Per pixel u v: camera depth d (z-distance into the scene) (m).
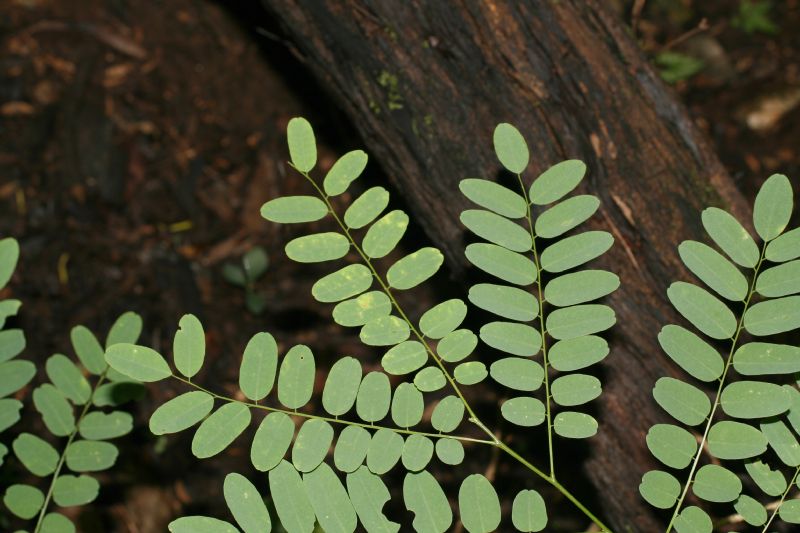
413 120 0.58
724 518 0.56
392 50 0.57
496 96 0.57
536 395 0.58
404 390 0.45
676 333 0.45
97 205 0.91
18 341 0.50
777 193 0.45
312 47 0.59
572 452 0.58
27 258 0.87
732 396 0.45
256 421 0.78
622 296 0.56
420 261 0.46
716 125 0.95
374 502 0.44
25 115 0.94
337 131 0.94
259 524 0.43
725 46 1.01
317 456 0.44
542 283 0.57
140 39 0.99
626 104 0.57
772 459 0.53
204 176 0.93
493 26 0.57
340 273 0.45
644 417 0.57
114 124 0.95
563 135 0.57
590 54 0.57
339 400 0.45
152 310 0.86
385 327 0.45
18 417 0.49
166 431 0.44
